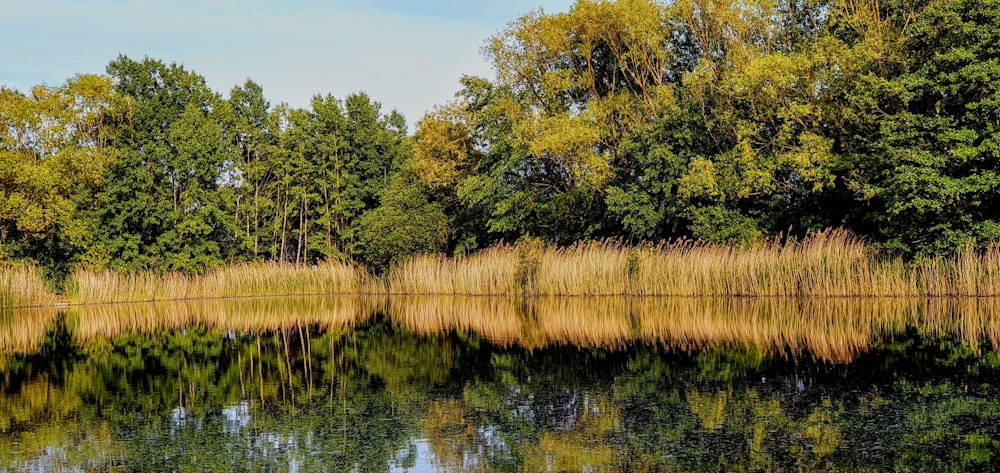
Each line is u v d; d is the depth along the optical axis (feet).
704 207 100.22
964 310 67.97
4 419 35.55
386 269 138.10
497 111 132.77
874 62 91.40
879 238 91.56
